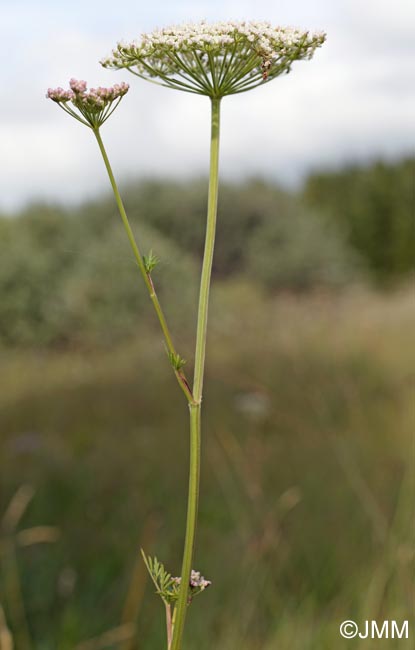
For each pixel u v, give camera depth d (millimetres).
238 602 3012
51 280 15156
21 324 14094
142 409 7184
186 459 5301
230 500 3990
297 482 4273
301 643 2695
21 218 20109
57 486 4523
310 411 5875
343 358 8148
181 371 1205
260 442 4852
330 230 23688
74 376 9672
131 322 14359
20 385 9352
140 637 2873
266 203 22531
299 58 1261
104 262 15047
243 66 1239
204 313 1207
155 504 4281
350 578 3107
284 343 9289
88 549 3586
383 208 27344
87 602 3129
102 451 5590
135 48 1238
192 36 1210
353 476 4039
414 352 8008
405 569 2824
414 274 18953
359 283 21984
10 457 5055
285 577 3234
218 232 21891
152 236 16484
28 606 3092
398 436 5004
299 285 21109
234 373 7629
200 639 2816
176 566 3500
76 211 21031
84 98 1150
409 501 3279
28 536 3535
